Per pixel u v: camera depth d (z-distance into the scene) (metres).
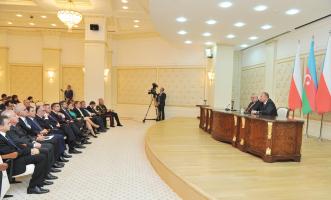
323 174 3.74
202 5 5.40
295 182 3.38
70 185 3.74
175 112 11.96
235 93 11.51
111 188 3.66
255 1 5.09
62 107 6.55
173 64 11.94
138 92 12.57
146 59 12.40
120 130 8.98
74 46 12.56
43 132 4.69
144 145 6.55
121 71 12.88
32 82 12.55
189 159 4.39
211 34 7.93
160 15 6.11
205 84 11.41
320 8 5.43
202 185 3.17
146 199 3.30
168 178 3.84
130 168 4.65
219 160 4.39
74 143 5.82
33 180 3.41
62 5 8.77
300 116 7.66
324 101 6.16
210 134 6.99
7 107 5.47
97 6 8.58
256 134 4.72
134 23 10.76
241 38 8.42
